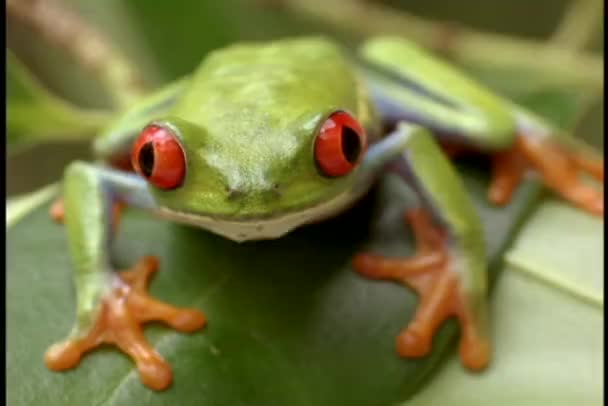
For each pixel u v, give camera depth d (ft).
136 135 0.72
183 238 0.69
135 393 0.64
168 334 0.66
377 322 0.67
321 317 0.67
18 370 0.65
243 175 0.64
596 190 0.73
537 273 0.69
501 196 0.71
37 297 0.67
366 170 0.68
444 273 0.67
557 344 0.67
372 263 0.68
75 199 0.68
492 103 0.73
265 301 0.67
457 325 0.67
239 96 0.67
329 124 0.65
